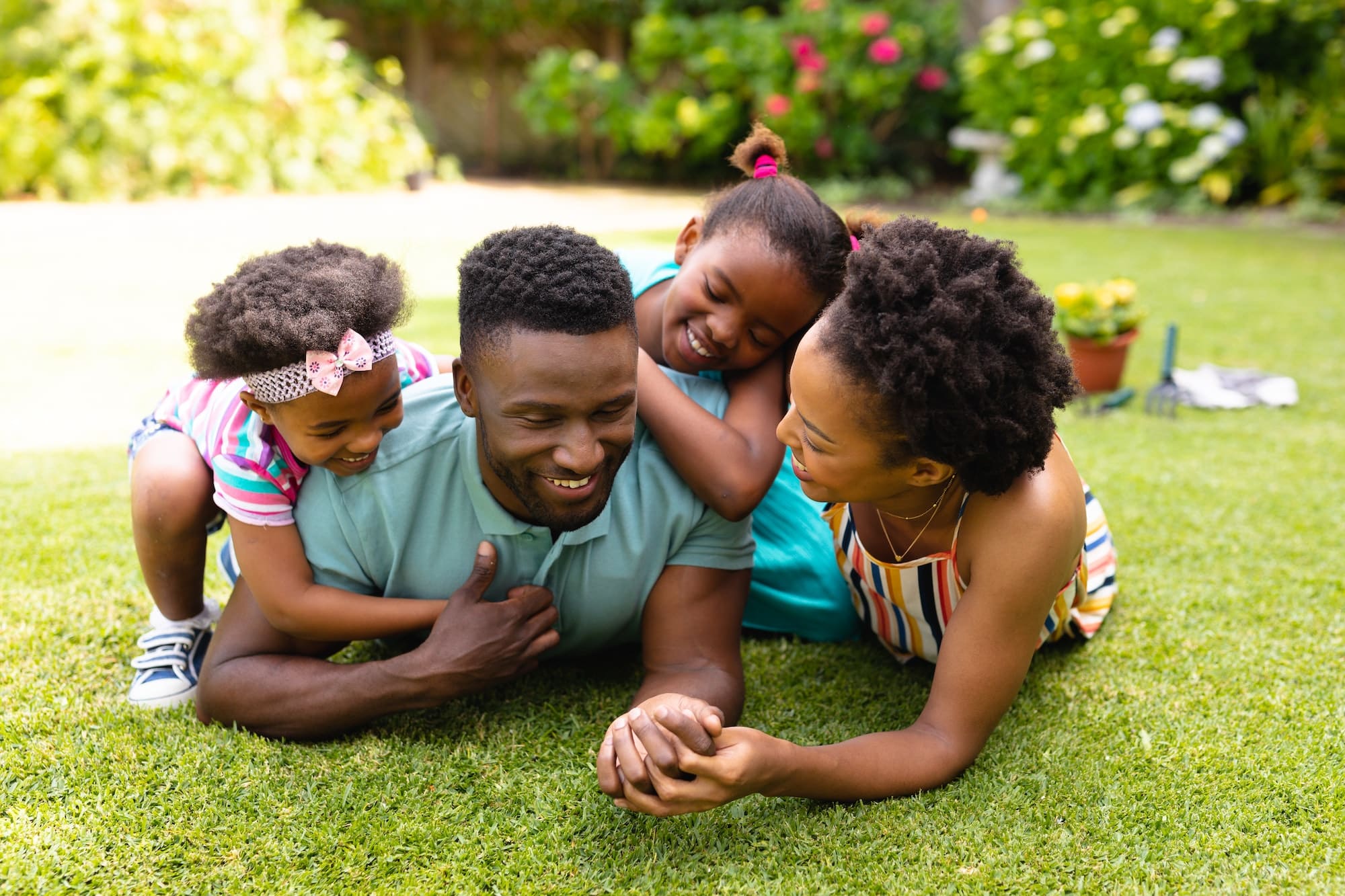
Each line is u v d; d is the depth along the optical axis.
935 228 1.36
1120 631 1.98
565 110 10.48
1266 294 5.30
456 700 1.73
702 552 1.67
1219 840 1.40
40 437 3.06
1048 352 1.33
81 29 8.07
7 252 6.10
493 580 1.64
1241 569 2.24
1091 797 1.48
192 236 6.71
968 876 1.33
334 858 1.35
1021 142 9.04
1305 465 2.89
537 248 1.37
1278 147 8.48
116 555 2.25
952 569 1.55
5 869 1.31
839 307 1.37
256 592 1.58
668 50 10.13
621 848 1.38
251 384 1.48
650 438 1.70
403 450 1.58
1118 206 8.66
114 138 8.14
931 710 1.51
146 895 1.29
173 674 1.74
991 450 1.33
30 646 1.86
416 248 6.19
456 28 11.02
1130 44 8.48
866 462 1.39
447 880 1.33
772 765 1.31
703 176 10.66
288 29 9.15
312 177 8.98
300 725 1.56
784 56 9.70
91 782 1.48
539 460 1.39
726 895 1.30
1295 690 1.77
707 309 1.88
